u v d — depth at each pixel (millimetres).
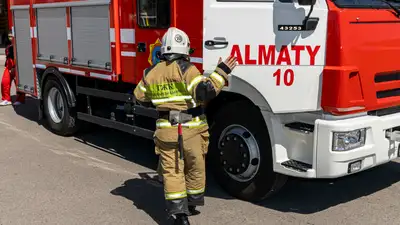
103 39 6059
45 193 5188
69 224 4414
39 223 4430
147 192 5234
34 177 5707
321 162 4176
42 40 7602
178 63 3992
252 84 4273
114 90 6395
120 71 5852
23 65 8492
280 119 4438
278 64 4223
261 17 4176
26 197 5066
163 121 4062
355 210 4730
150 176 5766
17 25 8453
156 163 6297
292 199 5027
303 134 4355
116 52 5820
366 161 4309
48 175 5785
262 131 4590
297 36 4156
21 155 6645
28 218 4543
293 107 4273
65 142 7391
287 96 4266
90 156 6621
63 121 7547
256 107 4602
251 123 4660
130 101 5926
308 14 4051
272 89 4266
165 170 4113
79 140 7516
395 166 6113
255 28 4191
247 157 4746
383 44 4336
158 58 5086
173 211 4062
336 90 4078
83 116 7109
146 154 6727
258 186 4719
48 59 7477
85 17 6375
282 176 4629
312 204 4898
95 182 5547
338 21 4027
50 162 6320
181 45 4027
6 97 10633
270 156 4578
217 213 4637
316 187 5395
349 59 4086
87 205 4859
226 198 5031
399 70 4547
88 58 6438
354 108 4168
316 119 4273
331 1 4117
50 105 7891
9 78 10516
